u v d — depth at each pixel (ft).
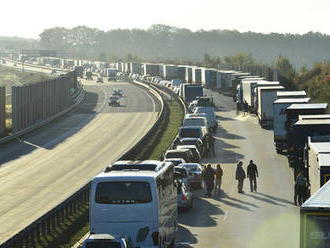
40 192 304.50
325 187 116.88
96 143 495.82
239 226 212.64
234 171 337.93
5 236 217.77
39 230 190.29
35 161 414.21
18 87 565.94
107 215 161.38
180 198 236.84
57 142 509.35
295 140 271.69
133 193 161.27
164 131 530.27
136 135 536.42
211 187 271.08
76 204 235.81
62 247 181.57
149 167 172.14
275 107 391.65
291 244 183.21
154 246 160.66
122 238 140.05
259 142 453.99
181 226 216.74
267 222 217.15
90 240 138.72
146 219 160.56
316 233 102.63
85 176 348.18
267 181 304.50
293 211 234.58
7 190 313.53
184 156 317.63
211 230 208.44
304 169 245.45
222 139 479.00
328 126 268.00
